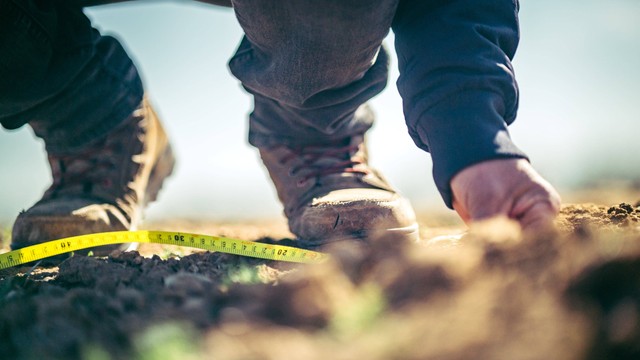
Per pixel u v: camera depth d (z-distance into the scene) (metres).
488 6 0.64
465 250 0.44
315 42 0.64
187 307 0.44
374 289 0.42
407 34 0.65
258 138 0.84
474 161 0.54
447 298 0.39
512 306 0.37
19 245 0.78
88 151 0.83
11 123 0.79
